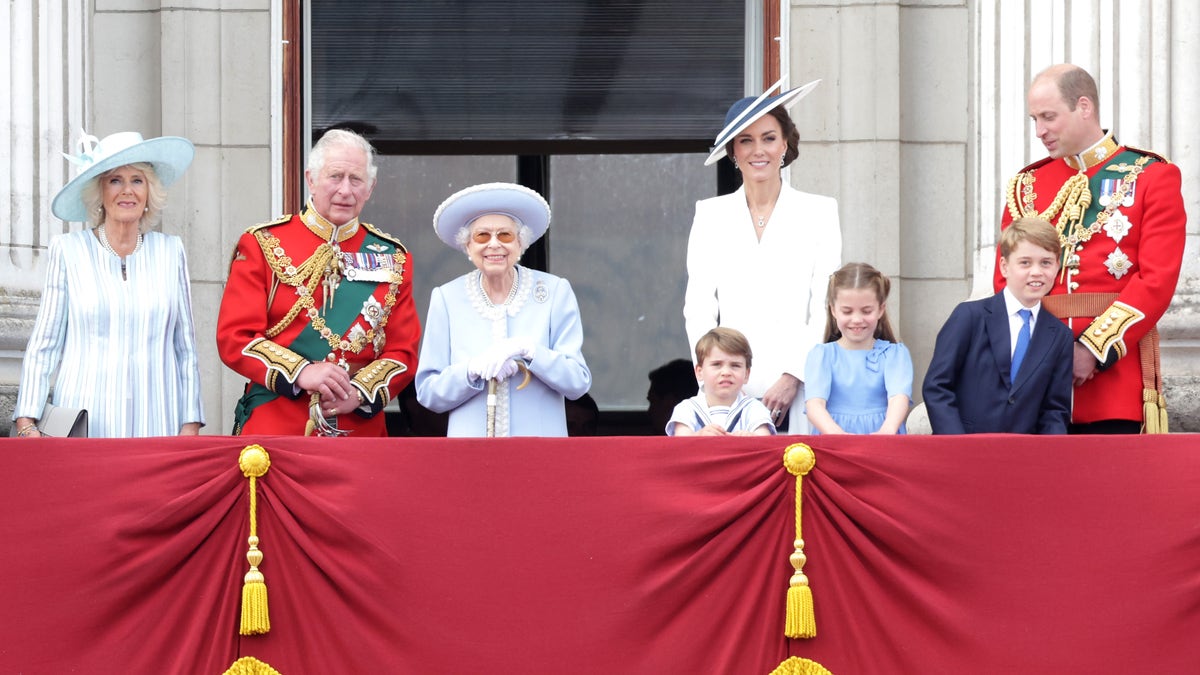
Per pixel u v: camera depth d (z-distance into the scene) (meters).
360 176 21.66
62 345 21.12
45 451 18.47
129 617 18.36
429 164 30.58
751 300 22.53
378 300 21.72
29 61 26.08
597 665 18.19
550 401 21.08
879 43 28.89
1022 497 18.28
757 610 18.34
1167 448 18.28
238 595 18.44
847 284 20.94
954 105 29.19
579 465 18.44
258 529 18.52
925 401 20.44
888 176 28.72
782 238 22.61
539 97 30.58
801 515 18.39
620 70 30.61
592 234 30.59
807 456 18.34
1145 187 20.78
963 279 28.95
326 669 18.30
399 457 18.50
